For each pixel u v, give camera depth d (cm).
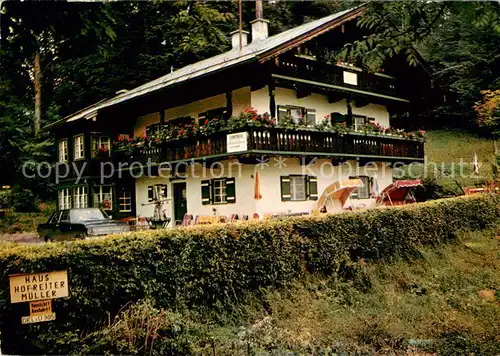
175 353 668
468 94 2602
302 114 1884
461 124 3019
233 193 1772
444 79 2691
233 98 1791
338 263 1062
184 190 2034
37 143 2998
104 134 2336
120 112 2256
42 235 1789
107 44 620
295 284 958
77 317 657
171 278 766
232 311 836
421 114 3014
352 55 667
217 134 1647
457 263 1284
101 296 680
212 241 834
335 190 1727
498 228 1655
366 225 1166
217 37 1605
